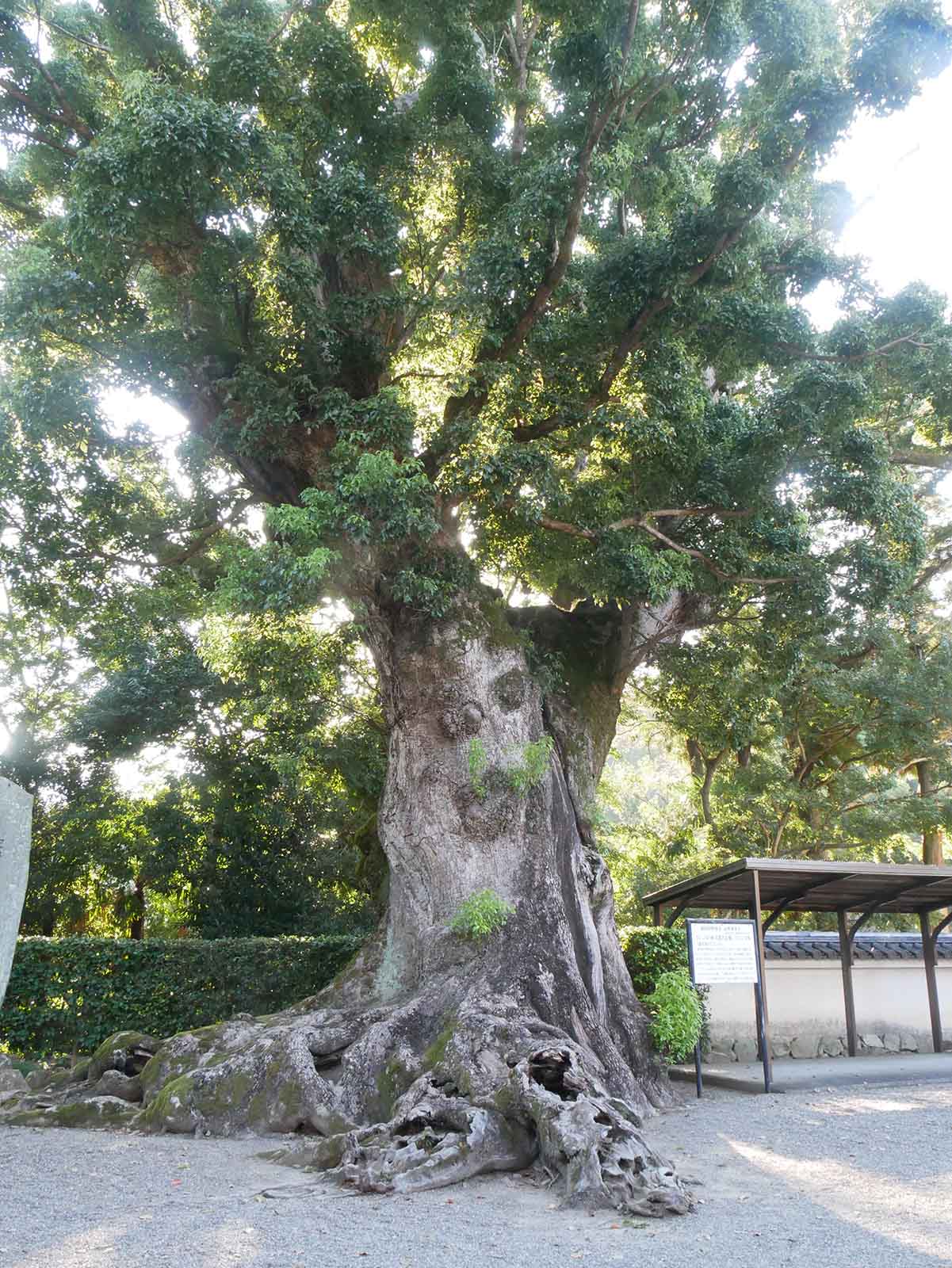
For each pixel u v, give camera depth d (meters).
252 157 10.32
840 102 11.02
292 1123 8.80
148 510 14.59
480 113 12.78
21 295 10.97
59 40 13.38
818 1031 16.25
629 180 12.20
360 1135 7.54
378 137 12.36
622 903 22.61
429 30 12.53
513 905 10.42
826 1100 10.99
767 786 21.33
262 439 11.40
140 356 11.66
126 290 11.71
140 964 14.85
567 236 11.21
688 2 11.46
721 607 14.45
